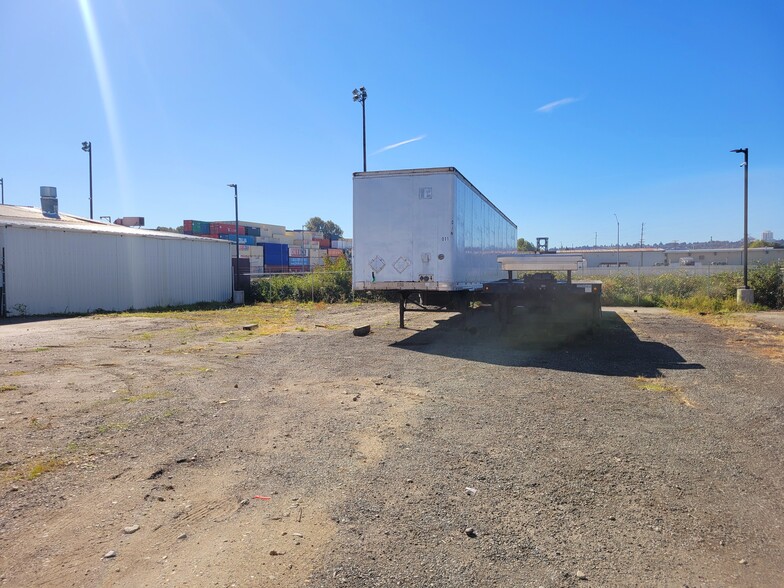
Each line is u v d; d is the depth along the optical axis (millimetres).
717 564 3135
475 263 14383
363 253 12289
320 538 3385
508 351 10734
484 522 3596
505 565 3096
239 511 3752
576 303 12602
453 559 3148
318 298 26562
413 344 11711
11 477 4262
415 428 5617
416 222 11945
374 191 12203
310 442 5172
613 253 77750
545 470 4488
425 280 11914
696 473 4449
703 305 21109
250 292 28672
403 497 3969
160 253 24156
